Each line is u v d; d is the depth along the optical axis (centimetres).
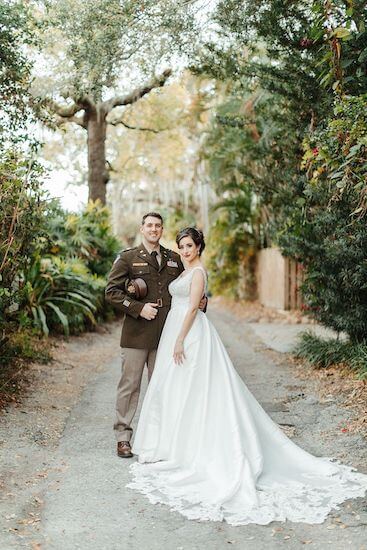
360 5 502
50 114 689
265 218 1622
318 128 641
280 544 312
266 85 739
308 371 745
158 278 467
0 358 651
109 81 731
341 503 360
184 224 2355
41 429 513
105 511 354
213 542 315
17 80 622
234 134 1271
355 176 486
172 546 311
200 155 1688
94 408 600
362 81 573
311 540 316
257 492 375
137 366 460
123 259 469
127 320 464
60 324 980
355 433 491
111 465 433
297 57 677
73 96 795
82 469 424
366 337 720
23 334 780
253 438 403
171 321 451
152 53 713
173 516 347
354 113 473
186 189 2330
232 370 430
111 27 655
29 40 629
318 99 680
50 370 744
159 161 1964
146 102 1590
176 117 1650
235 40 729
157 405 439
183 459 412
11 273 610
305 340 844
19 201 573
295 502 360
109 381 734
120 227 2531
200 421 410
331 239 677
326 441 484
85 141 1603
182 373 428
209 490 376
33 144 630
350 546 307
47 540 316
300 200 674
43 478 406
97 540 317
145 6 648
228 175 1661
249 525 334
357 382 628
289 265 1472
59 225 1143
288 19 663
